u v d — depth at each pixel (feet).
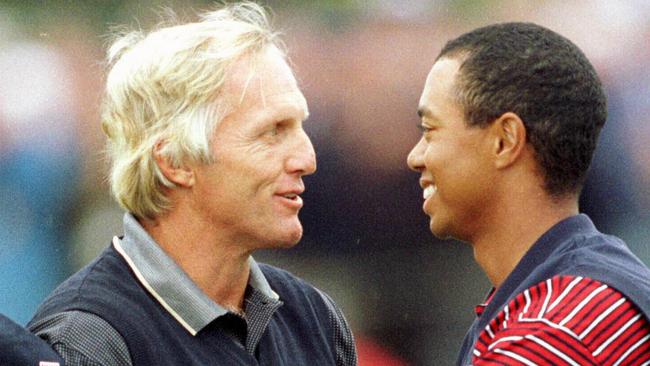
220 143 27.58
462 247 71.82
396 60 71.31
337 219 71.36
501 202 26.22
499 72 25.81
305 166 28.14
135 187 28.22
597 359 23.71
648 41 73.31
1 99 70.08
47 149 70.28
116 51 29.35
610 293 24.14
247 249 28.45
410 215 71.41
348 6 71.61
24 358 25.36
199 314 27.71
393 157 71.26
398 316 71.46
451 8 72.13
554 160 25.80
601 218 72.18
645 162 72.23
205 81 27.35
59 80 70.49
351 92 71.10
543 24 73.20
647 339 24.02
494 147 25.94
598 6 73.51
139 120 27.89
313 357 30.04
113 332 26.48
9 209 69.41
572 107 25.77
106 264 28.12
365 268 71.51
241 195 27.73
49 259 69.67
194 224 28.19
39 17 70.69
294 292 30.71
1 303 68.80
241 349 28.22
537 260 25.77
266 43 28.25
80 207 70.18
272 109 27.71
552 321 23.99
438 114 26.37
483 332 25.32
